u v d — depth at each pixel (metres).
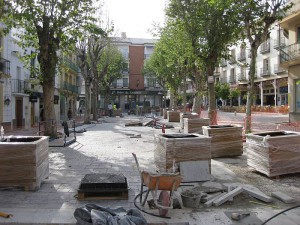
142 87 63.16
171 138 7.03
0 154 6.26
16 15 12.88
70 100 45.09
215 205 5.50
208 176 7.00
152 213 5.15
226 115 36.69
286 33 23.72
